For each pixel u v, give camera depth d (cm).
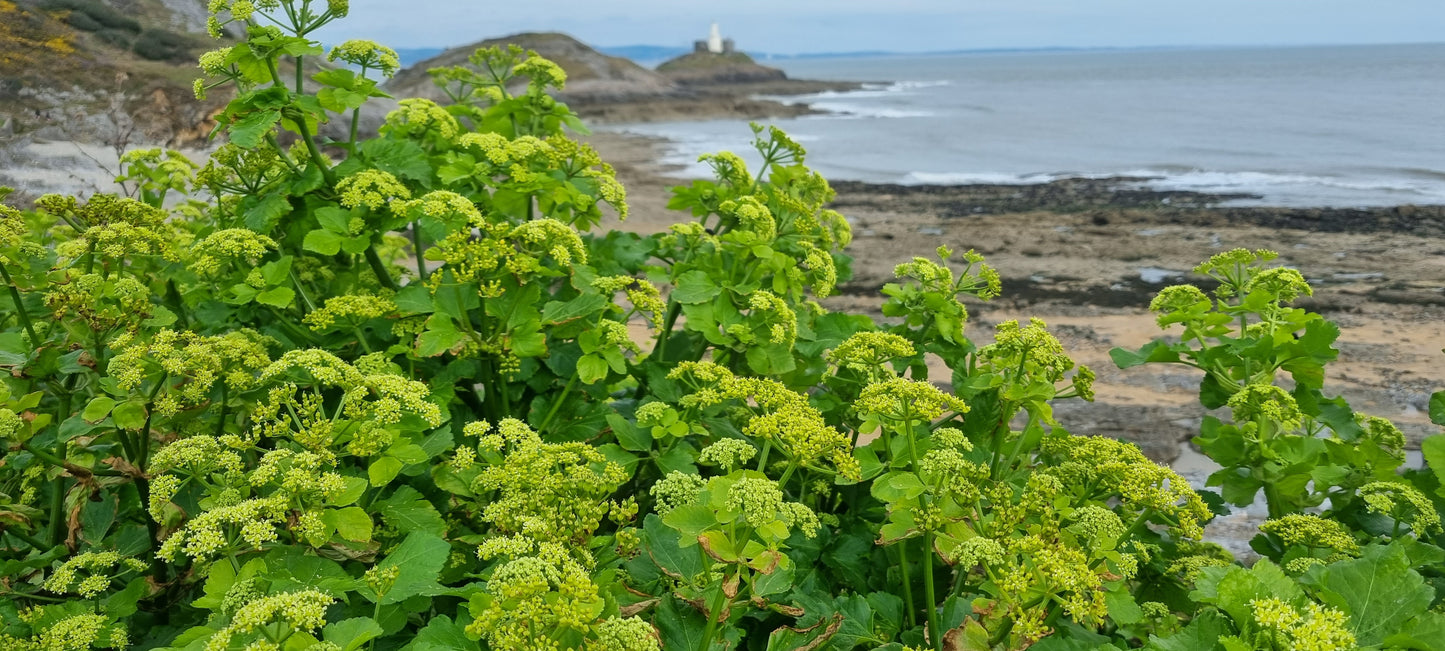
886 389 345
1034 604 295
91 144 743
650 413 378
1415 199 3212
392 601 264
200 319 469
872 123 8594
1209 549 411
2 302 428
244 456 392
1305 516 376
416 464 366
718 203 591
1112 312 1759
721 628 290
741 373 518
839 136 7231
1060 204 3338
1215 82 14850
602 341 414
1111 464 356
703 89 17225
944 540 329
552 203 529
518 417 462
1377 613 258
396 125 575
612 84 11538
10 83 713
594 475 331
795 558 390
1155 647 259
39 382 458
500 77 680
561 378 469
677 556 323
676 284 488
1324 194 3397
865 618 338
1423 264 2111
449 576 342
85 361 385
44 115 723
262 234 441
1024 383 423
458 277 388
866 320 547
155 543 361
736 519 284
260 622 227
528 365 450
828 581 409
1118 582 320
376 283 515
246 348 372
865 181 4294
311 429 317
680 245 562
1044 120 8150
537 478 316
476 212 402
